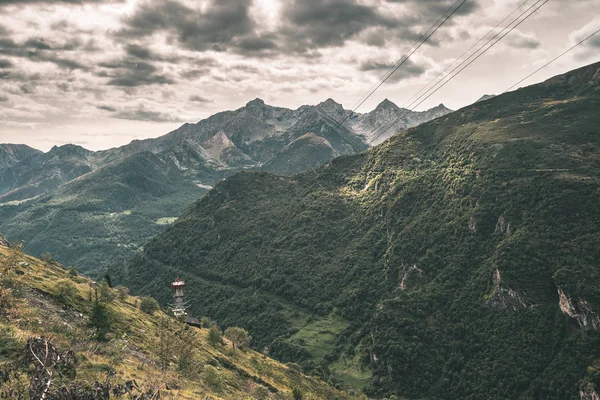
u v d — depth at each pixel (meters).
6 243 124.69
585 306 172.75
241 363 111.88
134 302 118.12
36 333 49.41
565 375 161.50
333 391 142.12
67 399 29.47
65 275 107.12
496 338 190.25
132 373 50.38
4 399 29.09
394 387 191.75
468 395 176.75
